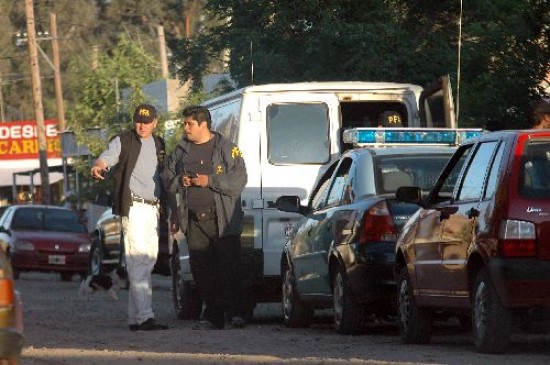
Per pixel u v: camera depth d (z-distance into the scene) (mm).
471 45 50781
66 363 25078
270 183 38625
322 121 38906
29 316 41250
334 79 54094
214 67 85625
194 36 60969
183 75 60875
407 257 28906
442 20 55406
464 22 53344
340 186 33406
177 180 33688
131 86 92375
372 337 30953
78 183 106500
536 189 24953
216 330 33719
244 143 38656
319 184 35719
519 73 49500
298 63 54719
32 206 80875
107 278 54781
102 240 68625
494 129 31188
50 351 27766
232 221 33812
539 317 24812
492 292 25000
